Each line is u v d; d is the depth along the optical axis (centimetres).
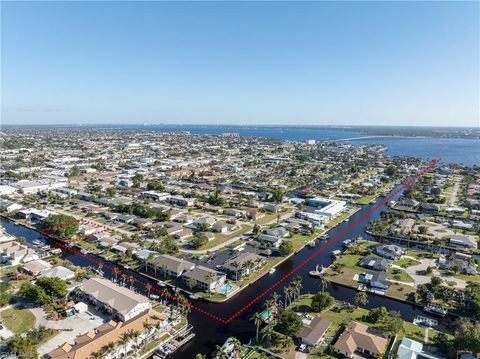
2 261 15612
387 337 10294
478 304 11638
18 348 9281
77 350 9188
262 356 9744
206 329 11162
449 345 9794
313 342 10062
